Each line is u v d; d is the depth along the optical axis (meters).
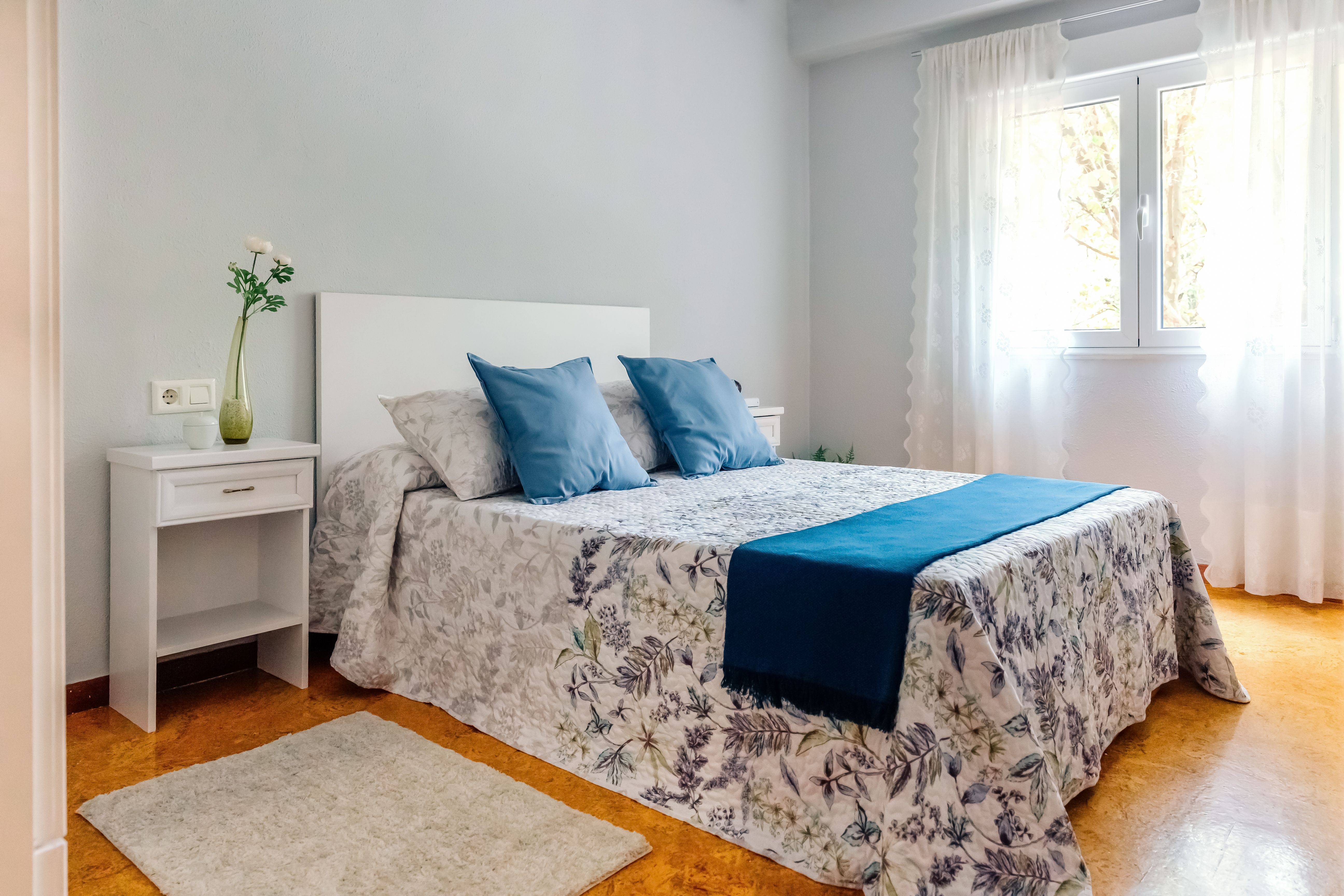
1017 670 1.57
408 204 2.96
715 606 1.72
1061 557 1.82
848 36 4.29
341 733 2.12
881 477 2.82
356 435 2.80
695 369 3.13
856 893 1.50
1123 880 1.51
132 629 2.21
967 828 1.40
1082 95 3.83
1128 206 3.75
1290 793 1.82
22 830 0.59
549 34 3.38
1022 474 3.95
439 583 2.31
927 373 4.16
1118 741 2.09
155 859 1.56
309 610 2.64
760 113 4.38
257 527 2.63
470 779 1.88
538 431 2.43
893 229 4.40
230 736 2.14
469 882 1.49
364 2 2.81
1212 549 3.47
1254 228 3.29
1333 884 1.49
